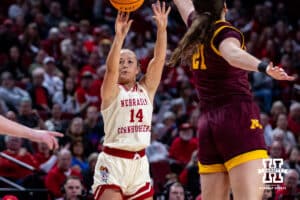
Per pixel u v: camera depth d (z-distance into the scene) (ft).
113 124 22.53
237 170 19.81
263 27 78.69
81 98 54.24
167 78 61.87
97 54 62.64
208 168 20.68
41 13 68.95
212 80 20.38
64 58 61.05
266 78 63.05
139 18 73.31
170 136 50.96
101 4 79.20
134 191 22.70
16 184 37.35
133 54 23.22
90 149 45.06
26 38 62.18
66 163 38.04
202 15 20.11
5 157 37.09
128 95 22.63
